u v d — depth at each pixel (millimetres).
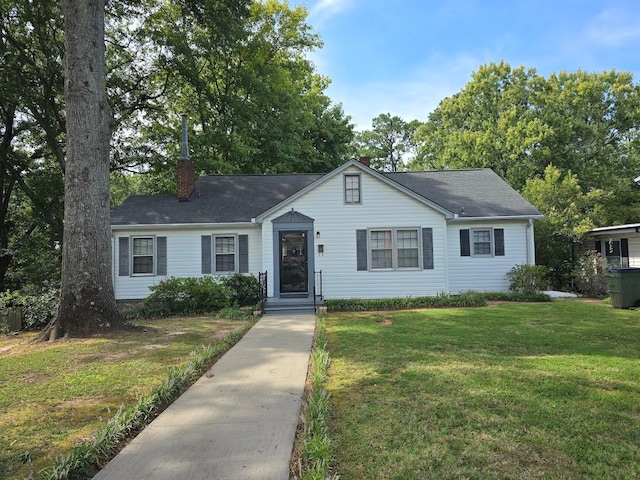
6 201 22203
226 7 18578
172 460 3426
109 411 4641
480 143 29609
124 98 20375
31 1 17297
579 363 6078
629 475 3105
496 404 4520
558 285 17188
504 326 9125
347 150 35094
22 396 5211
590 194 22203
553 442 3633
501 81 33125
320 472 2988
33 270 20844
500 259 15969
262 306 12844
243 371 6125
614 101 31766
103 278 9789
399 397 4797
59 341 8844
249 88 23812
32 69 18047
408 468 3240
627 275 11383
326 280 14938
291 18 27359
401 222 14984
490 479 3068
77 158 9789
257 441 3771
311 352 7281
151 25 19734
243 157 23578
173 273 15859
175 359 6973
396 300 13055
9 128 20609
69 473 3209
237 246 15945
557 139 29609
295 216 14953
